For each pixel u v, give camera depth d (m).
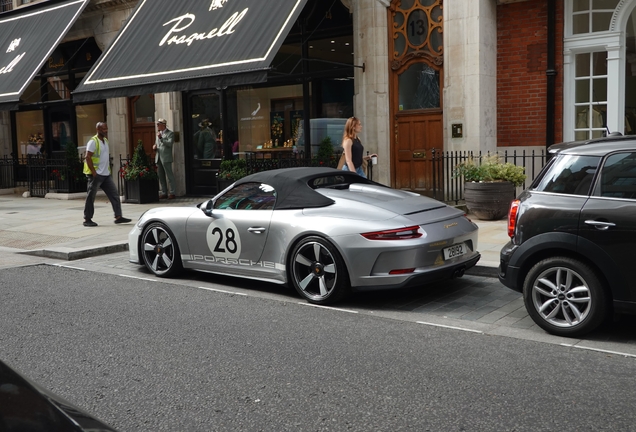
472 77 12.10
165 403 4.06
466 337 5.36
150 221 8.05
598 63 11.66
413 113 13.25
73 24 17.61
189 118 17.27
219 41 12.64
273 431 3.62
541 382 4.29
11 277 8.16
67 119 20.38
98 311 6.38
